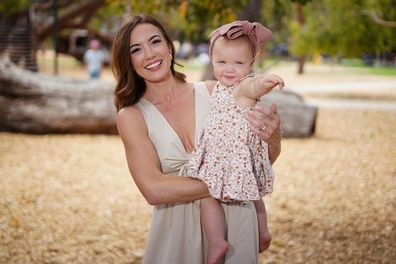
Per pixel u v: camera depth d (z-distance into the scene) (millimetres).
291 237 5492
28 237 5504
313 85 27062
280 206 6652
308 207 6605
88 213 6320
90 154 9664
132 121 2857
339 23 19781
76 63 44531
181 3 9641
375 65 47812
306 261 4891
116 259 5004
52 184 7625
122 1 10594
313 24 20688
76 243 5367
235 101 2744
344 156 9648
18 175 8078
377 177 8102
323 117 15148
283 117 11461
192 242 2908
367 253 5008
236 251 2850
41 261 4938
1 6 25438
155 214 3000
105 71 36656
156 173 2791
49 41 55531
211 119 2801
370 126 13477
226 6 8914
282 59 56375
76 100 11383
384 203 6695
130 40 2873
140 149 2822
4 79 11125
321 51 21203
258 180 2812
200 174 2740
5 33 26031
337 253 5039
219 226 2771
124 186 7598
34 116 11219
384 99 20609
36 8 26516
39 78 11586
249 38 2803
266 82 2596
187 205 2914
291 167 8797
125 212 6383
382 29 18719
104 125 11430
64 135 11375
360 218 6109
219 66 2795
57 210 6422
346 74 36219
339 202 6797
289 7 24375
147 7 9742
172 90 2955
